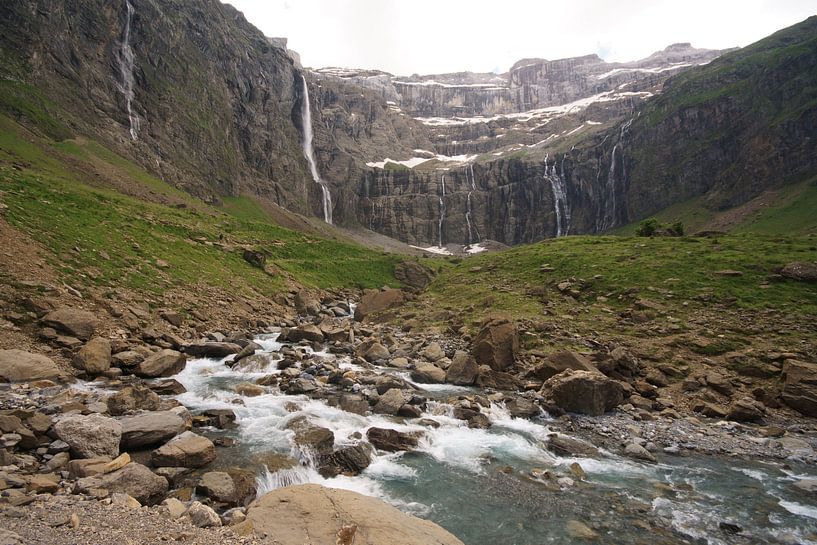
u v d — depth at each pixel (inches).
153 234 1920.5
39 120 3602.4
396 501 557.6
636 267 2062.0
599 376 975.0
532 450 747.4
